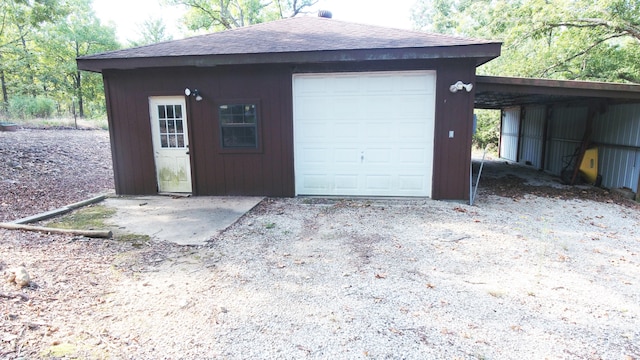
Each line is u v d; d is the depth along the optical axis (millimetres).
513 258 4055
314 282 3381
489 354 2355
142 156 7121
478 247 4379
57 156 9695
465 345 2443
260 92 6613
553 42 14875
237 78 6629
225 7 23844
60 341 2277
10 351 2107
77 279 3213
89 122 17812
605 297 3184
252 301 3004
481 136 19047
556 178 10016
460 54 5621
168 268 3646
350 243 4453
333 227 5078
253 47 6285
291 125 6645
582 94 6848
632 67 12508
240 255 4039
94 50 26219
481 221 5430
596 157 8852
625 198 7605
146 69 6789
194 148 6930
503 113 15703
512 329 2650
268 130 6715
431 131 6426
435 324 2695
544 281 3482
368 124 6566
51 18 13516
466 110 6207
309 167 6848
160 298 2996
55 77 24438
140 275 3445
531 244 4531
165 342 2395
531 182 9367
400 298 3088
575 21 12133
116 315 2691
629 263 3998
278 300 3027
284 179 6816
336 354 2328
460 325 2689
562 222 5633
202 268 3662
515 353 2371
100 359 2158
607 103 8445
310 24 7910
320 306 2939
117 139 7117
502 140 15867
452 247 4359
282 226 5125
